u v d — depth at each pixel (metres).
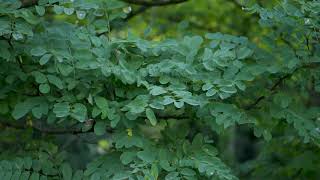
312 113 3.48
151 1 4.42
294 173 4.81
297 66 3.38
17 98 3.30
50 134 3.93
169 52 3.33
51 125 3.87
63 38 3.23
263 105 3.48
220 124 3.09
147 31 3.60
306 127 3.33
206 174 2.97
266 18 3.15
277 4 3.33
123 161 2.98
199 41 3.38
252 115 3.47
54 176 3.32
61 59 2.99
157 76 3.14
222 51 3.23
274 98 3.40
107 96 3.25
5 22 2.94
